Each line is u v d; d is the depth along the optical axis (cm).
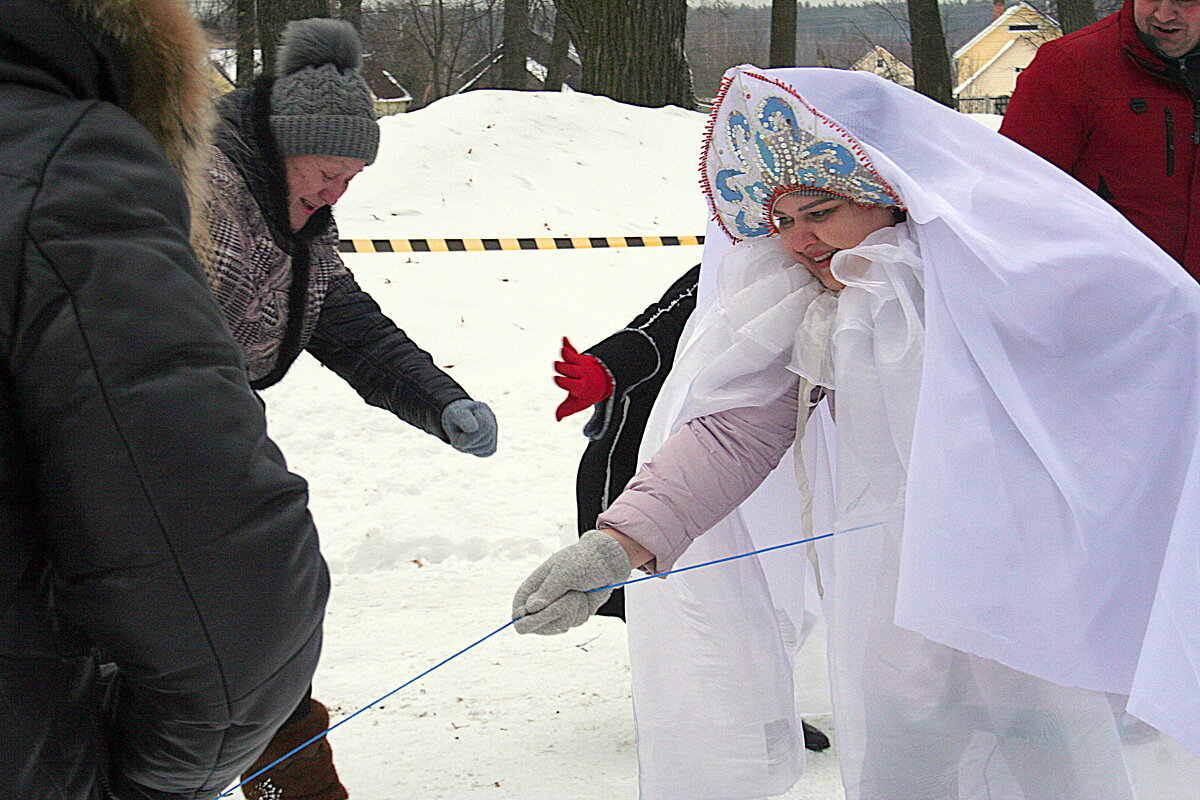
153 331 132
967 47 5397
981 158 252
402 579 544
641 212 1223
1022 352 236
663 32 1612
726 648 276
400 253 1061
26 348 129
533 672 436
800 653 305
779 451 262
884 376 239
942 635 223
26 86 138
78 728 141
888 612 242
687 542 252
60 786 137
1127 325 238
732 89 254
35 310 128
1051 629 226
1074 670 229
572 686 423
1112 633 233
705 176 272
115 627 135
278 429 695
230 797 324
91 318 129
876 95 255
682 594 278
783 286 262
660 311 316
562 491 642
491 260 1064
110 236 133
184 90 155
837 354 244
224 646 138
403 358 338
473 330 918
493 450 340
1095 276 236
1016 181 247
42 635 136
